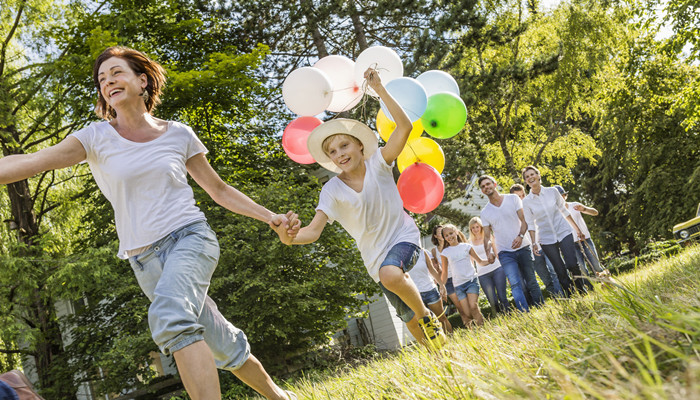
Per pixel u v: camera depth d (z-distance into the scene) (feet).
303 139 14.43
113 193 8.28
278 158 57.26
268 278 43.01
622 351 4.33
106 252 43.39
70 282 42.22
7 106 49.70
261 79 60.85
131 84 8.51
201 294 7.74
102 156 8.24
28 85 50.60
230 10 56.49
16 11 56.44
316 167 61.16
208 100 51.96
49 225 58.39
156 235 8.08
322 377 15.88
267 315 42.75
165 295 7.29
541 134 86.22
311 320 45.09
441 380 5.95
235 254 42.32
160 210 8.13
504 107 80.84
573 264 24.64
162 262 8.11
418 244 12.36
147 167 8.18
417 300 11.60
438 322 11.25
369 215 11.93
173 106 51.01
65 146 8.05
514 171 78.59
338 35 59.41
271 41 59.11
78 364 45.44
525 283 25.70
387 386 7.70
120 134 8.40
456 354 7.41
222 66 50.14
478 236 28.99
